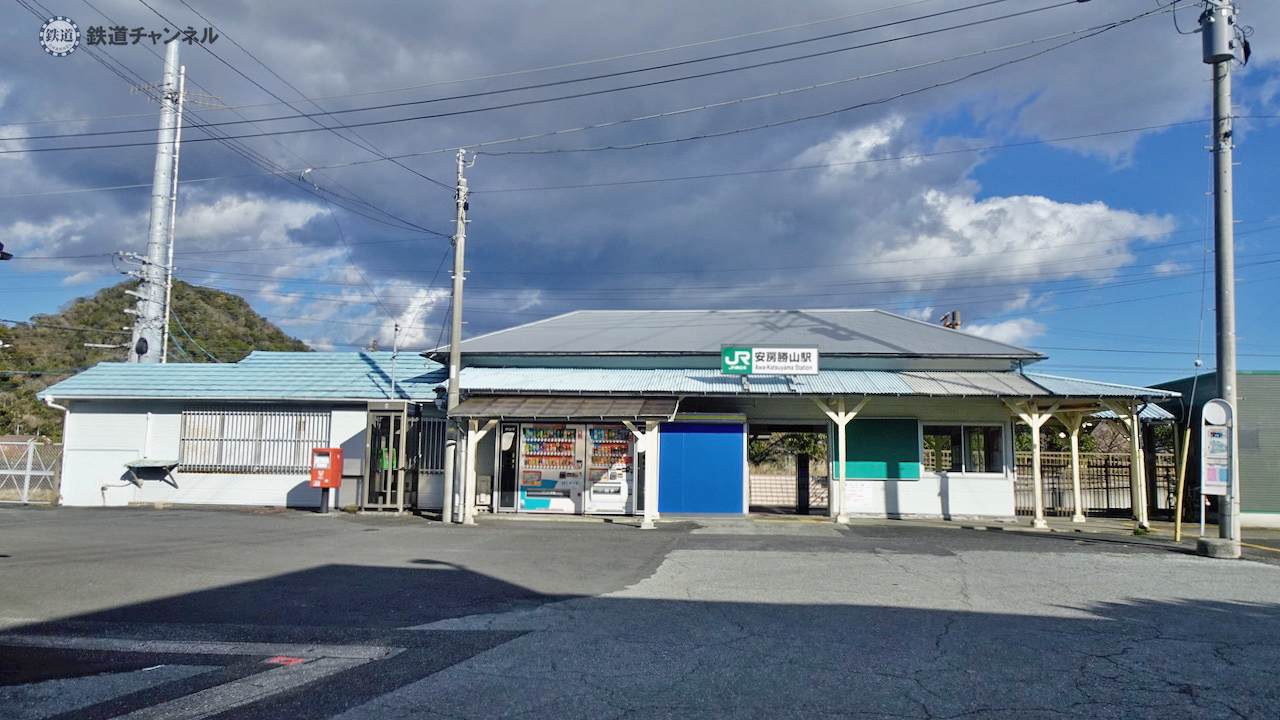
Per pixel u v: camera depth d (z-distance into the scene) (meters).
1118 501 23.03
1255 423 20.69
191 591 9.70
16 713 5.36
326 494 20.22
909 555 13.12
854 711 5.43
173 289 49.03
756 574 11.18
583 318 25.69
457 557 12.66
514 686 5.96
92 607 8.79
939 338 22.42
